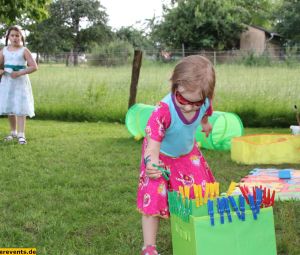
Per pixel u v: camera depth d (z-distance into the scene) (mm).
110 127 8836
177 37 34469
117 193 4125
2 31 14672
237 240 2377
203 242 2324
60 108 10180
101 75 13062
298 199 3967
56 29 53312
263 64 16016
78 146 6426
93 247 2967
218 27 34406
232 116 6922
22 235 3158
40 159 5527
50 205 3764
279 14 38438
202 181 2857
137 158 5629
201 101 2689
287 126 8992
